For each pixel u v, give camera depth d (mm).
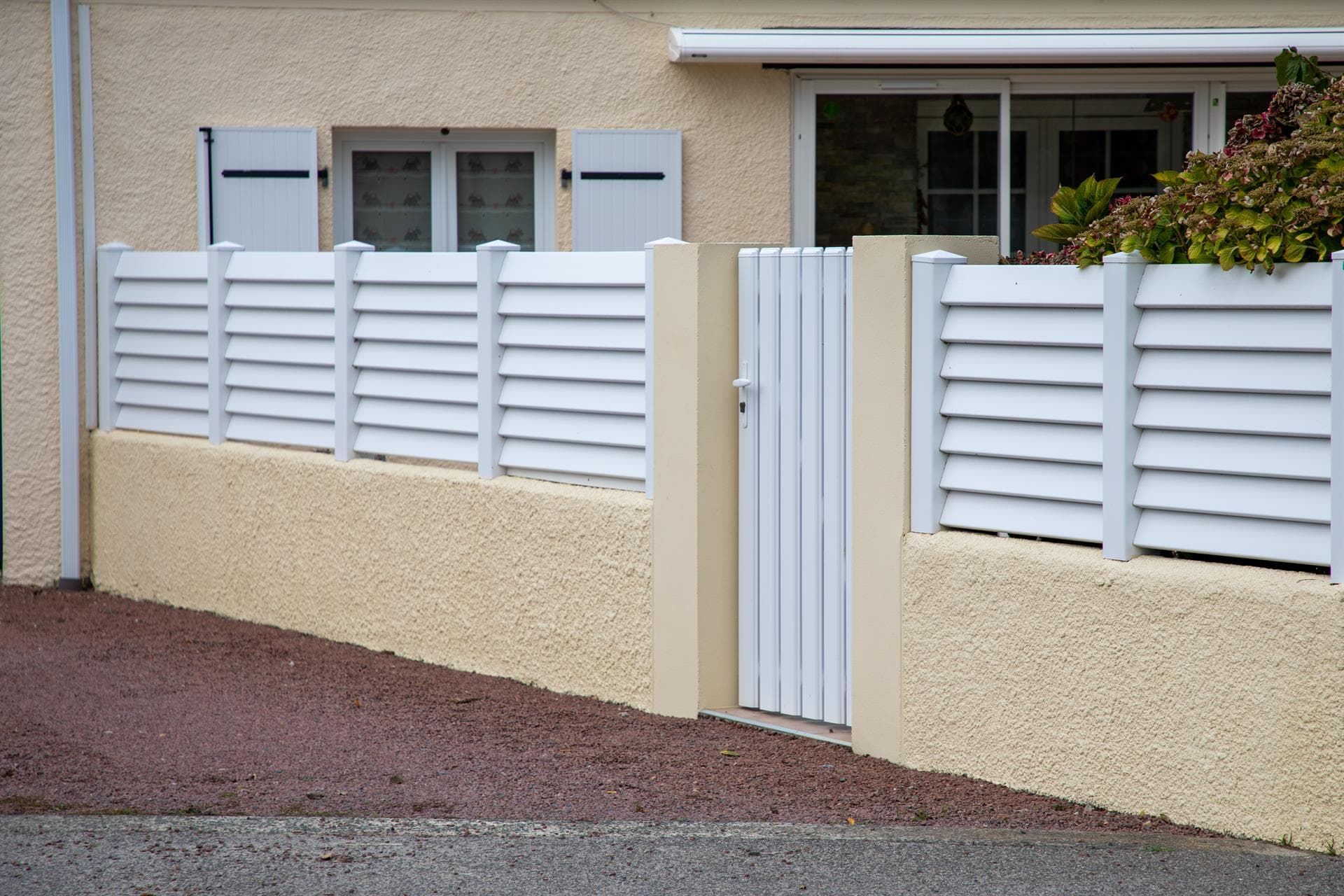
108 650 8727
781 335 7000
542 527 7852
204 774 6457
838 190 10797
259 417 9477
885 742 6613
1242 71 10680
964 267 6270
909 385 6434
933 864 5297
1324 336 5199
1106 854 5320
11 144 10227
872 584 6613
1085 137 10836
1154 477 5699
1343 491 5129
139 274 10086
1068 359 5949
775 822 5805
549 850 5480
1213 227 5496
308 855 5430
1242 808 5422
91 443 10492
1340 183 5223
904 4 10570
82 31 10234
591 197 10617
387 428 8734
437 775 6457
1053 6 10609
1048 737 6000
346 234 10906
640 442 7469
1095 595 5793
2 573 10609
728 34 10266
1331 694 5152
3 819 5809
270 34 10484
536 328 7887
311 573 9070
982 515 6281
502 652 8109
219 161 10492
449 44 10555
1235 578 5406
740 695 7332
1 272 10320
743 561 7258
